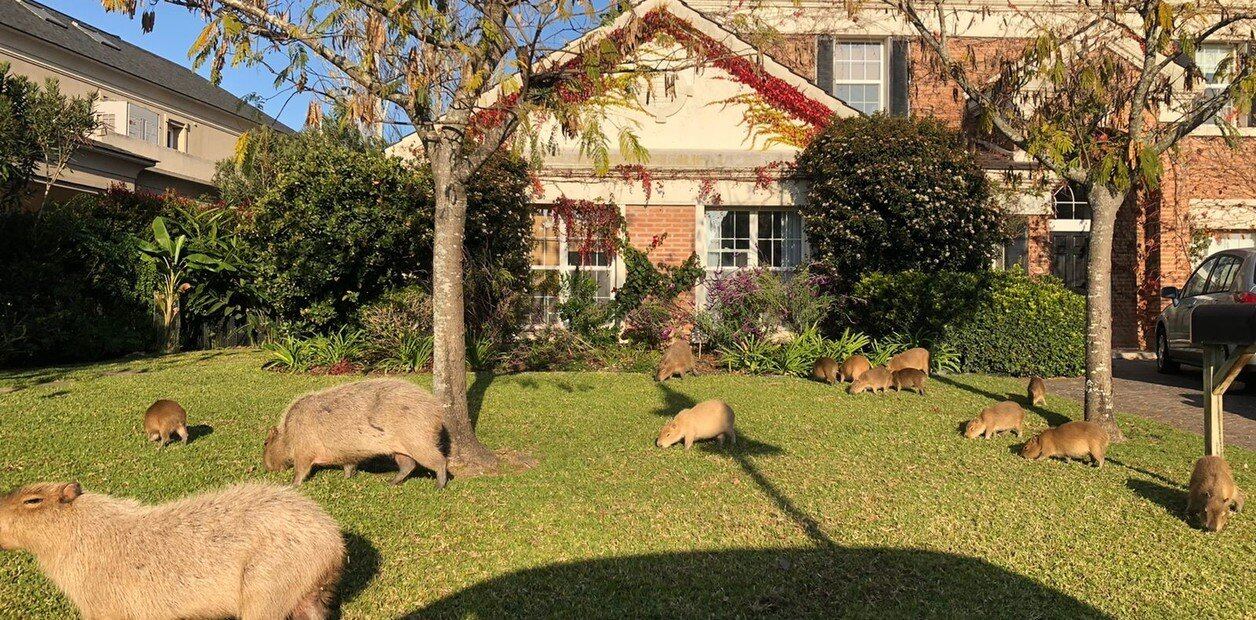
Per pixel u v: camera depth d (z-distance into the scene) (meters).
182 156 24.84
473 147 6.46
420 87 4.89
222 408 7.66
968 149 12.24
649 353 12.12
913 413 7.95
